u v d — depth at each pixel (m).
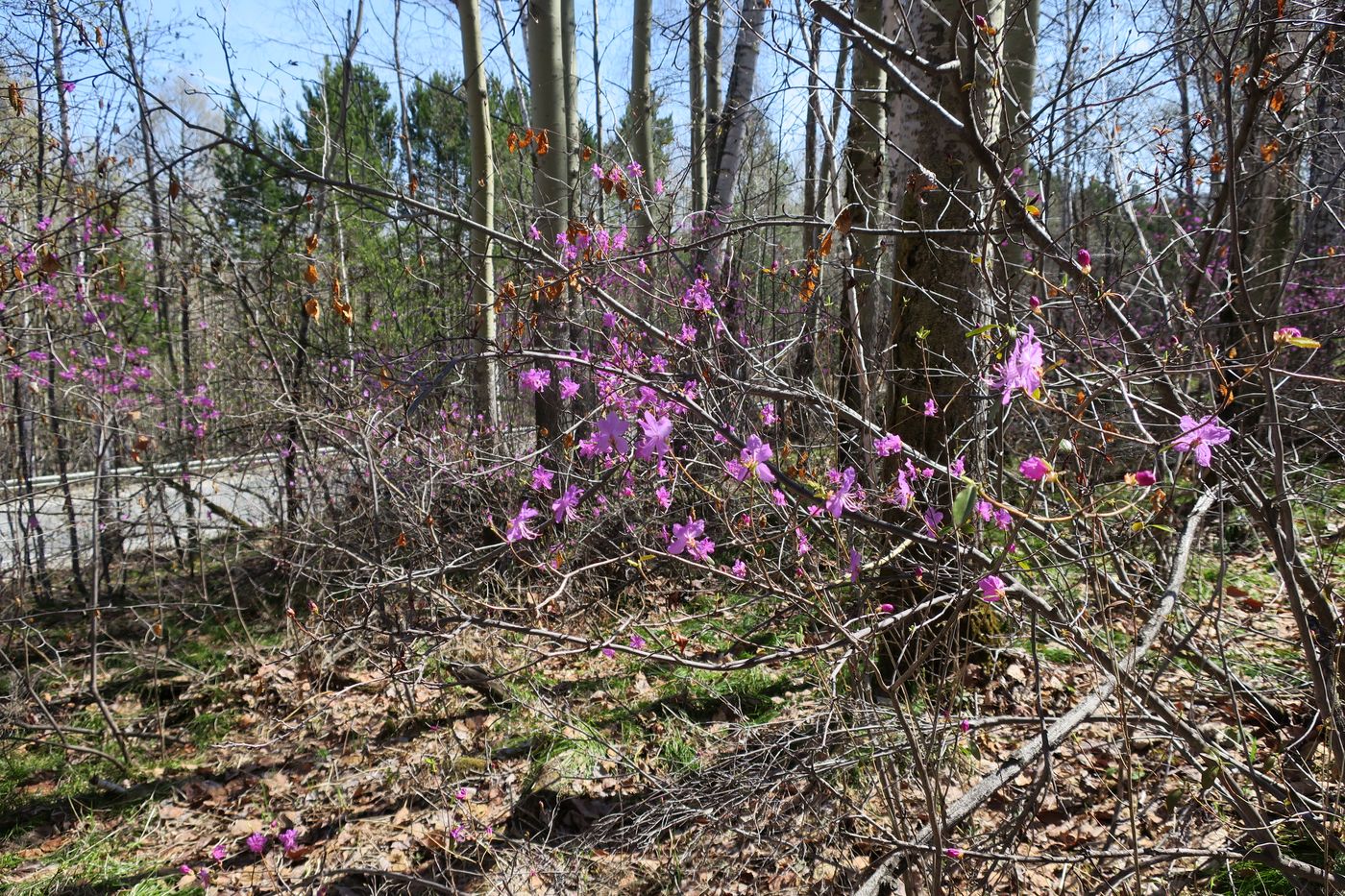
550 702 3.36
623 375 2.05
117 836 3.41
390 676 2.69
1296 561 2.12
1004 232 2.36
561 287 2.52
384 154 8.09
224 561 5.16
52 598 5.76
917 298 3.06
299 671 4.43
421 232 6.11
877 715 2.36
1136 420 2.08
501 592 3.88
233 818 3.44
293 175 2.39
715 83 6.74
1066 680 3.21
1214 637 2.92
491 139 5.30
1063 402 2.40
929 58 2.99
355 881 2.86
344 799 3.39
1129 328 2.47
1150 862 1.96
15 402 5.63
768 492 2.36
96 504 4.90
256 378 5.55
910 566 2.74
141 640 5.21
